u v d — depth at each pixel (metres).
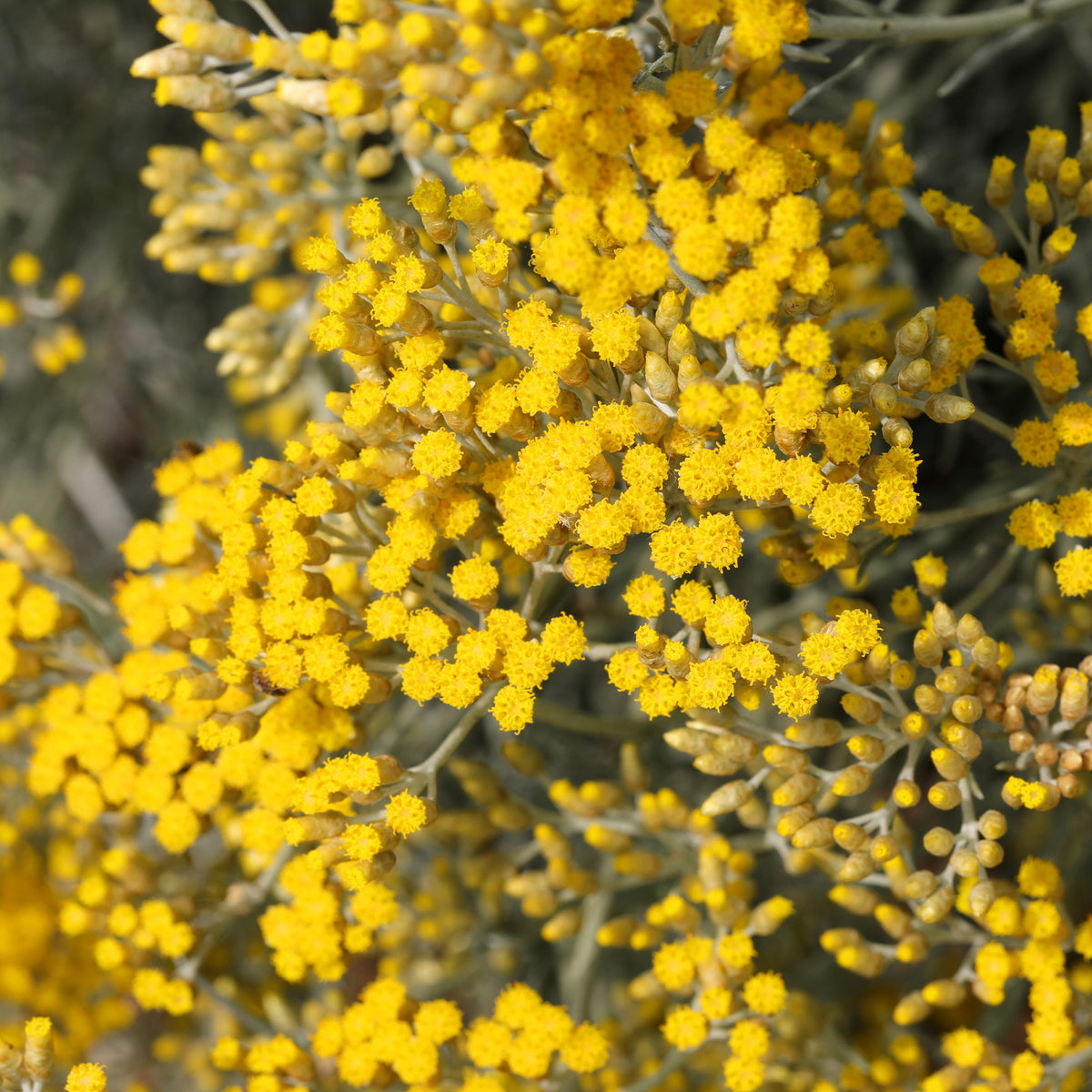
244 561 0.29
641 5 0.33
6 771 0.35
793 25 0.28
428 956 0.35
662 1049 0.33
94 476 0.49
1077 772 0.31
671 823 0.32
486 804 0.32
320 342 0.28
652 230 0.28
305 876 0.30
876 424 0.29
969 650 0.29
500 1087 0.30
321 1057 0.31
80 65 0.45
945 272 0.37
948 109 0.38
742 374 0.28
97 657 0.31
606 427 0.28
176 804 0.30
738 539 0.28
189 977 0.32
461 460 0.28
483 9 0.27
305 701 0.29
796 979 0.35
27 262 0.37
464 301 0.28
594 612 0.36
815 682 0.29
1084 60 0.36
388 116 0.32
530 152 0.28
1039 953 0.30
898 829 0.31
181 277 0.45
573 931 0.32
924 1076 0.32
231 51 0.29
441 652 0.30
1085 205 0.30
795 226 0.27
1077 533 0.29
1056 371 0.29
